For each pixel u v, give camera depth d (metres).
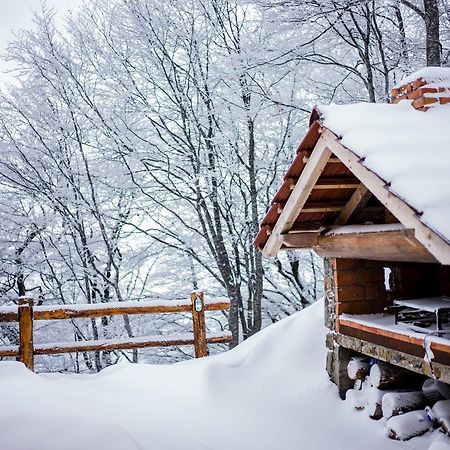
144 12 11.16
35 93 11.60
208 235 11.87
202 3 11.10
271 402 4.72
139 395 4.84
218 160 11.69
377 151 3.19
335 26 9.81
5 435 2.94
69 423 3.12
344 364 4.79
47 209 11.91
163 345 6.39
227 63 10.65
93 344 6.17
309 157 3.97
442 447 3.23
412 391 4.30
